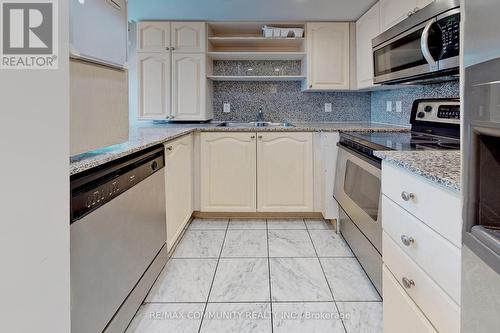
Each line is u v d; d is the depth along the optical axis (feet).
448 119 6.82
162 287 6.50
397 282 4.15
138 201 5.38
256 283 6.66
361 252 7.14
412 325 3.68
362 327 5.26
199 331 5.20
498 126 1.85
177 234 8.29
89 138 3.79
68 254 2.43
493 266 1.95
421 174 3.35
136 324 5.36
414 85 8.81
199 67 11.08
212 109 12.37
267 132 10.14
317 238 9.02
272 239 8.98
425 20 5.83
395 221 4.19
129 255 4.99
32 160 2.08
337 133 9.46
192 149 10.19
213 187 10.36
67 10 2.46
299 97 12.46
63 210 2.39
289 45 12.08
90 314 3.75
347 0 9.17
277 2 9.37
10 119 1.90
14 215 1.93
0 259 1.84
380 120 11.71
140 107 11.19
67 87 2.45
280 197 10.28
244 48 12.19
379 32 8.96
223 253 8.09
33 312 2.09
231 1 9.31
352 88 11.17
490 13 1.88
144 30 10.99
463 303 2.34
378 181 5.87
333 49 11.09
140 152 5.55
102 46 4.06
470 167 2.19
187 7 9.75
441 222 3.08
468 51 2.15
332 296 6.17
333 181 9.59
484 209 2.16
